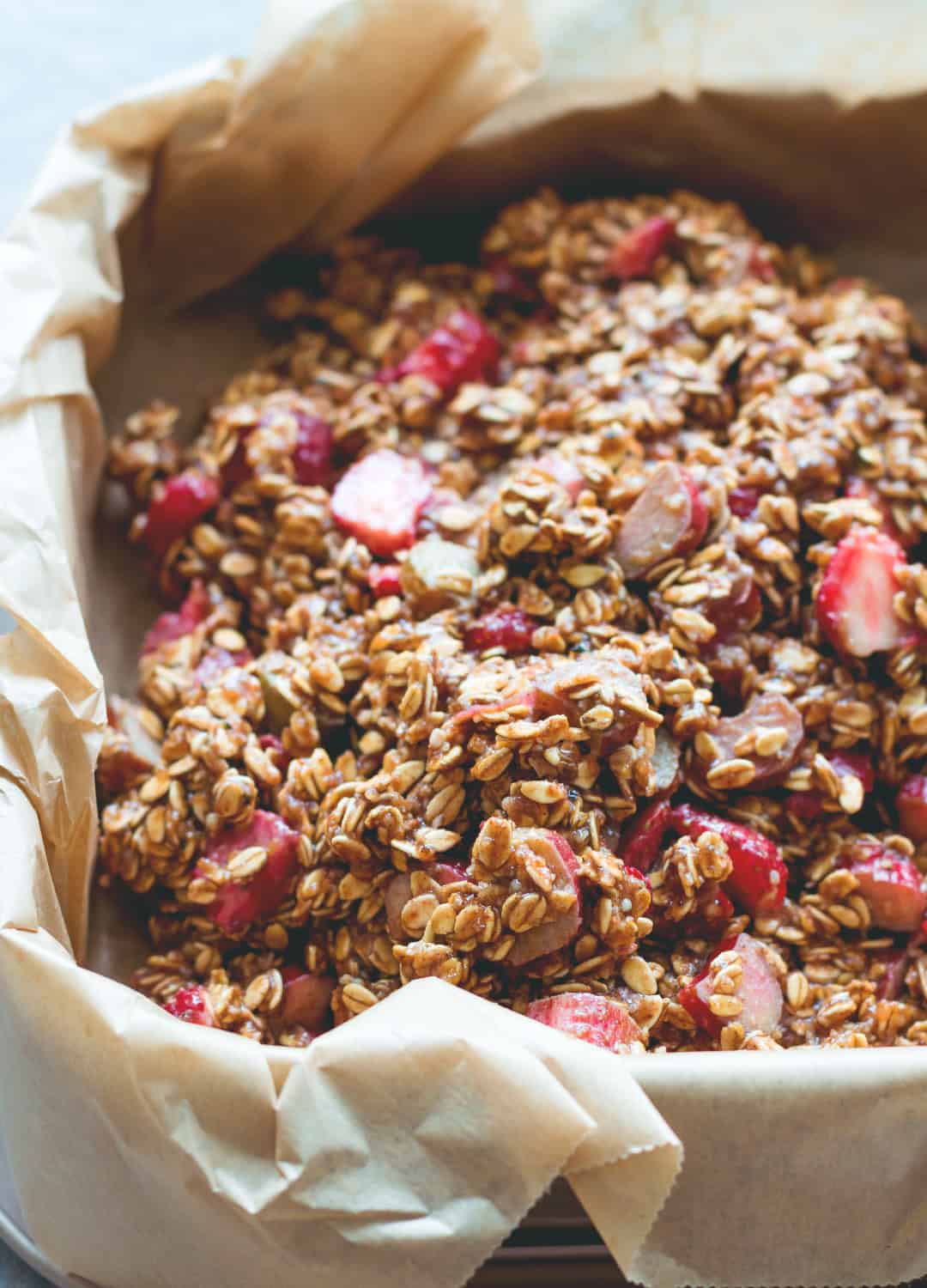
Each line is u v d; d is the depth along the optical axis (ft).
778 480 1.47
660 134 1.69
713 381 1.53
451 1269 1.21
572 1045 1.20
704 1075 1.21
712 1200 1.24
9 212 1.85
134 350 1.66
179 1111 1.22
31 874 1.31
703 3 1.61
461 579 1.43
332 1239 1.22
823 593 1.43
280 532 1.53
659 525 1.42
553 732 1.32
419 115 1.63
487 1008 1.22
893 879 1.39
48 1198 1.30
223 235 1.65
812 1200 1.24
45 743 1.36
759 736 1.39
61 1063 1.24
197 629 1.53
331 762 1.44
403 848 1.32
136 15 1.94
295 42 1.56
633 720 1.34
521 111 1.66
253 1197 1.21
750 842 1.37
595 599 1.41
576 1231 1.30
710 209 1.67
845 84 1.64
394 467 1.52
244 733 1.42
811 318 1.59
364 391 1.60
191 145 1.60
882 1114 1.22
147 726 1.50
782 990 1.36
